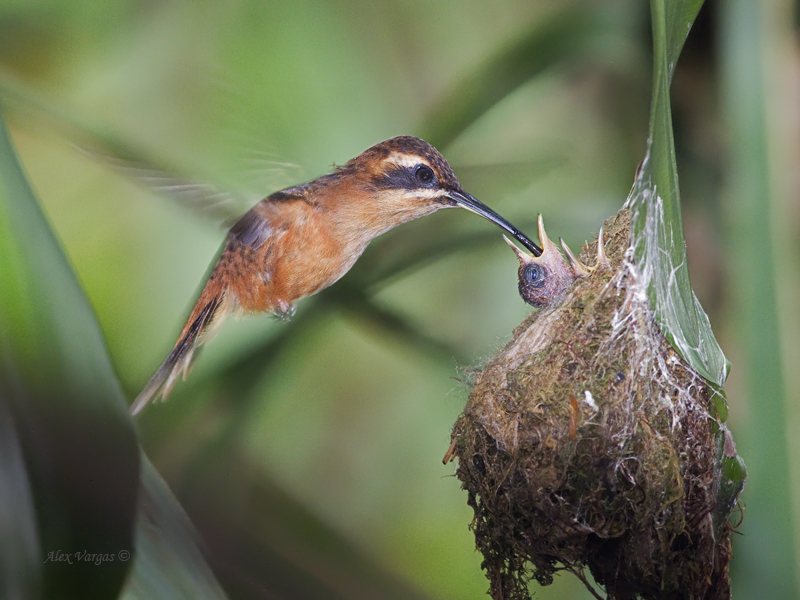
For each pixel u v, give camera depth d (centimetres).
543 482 178
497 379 179
